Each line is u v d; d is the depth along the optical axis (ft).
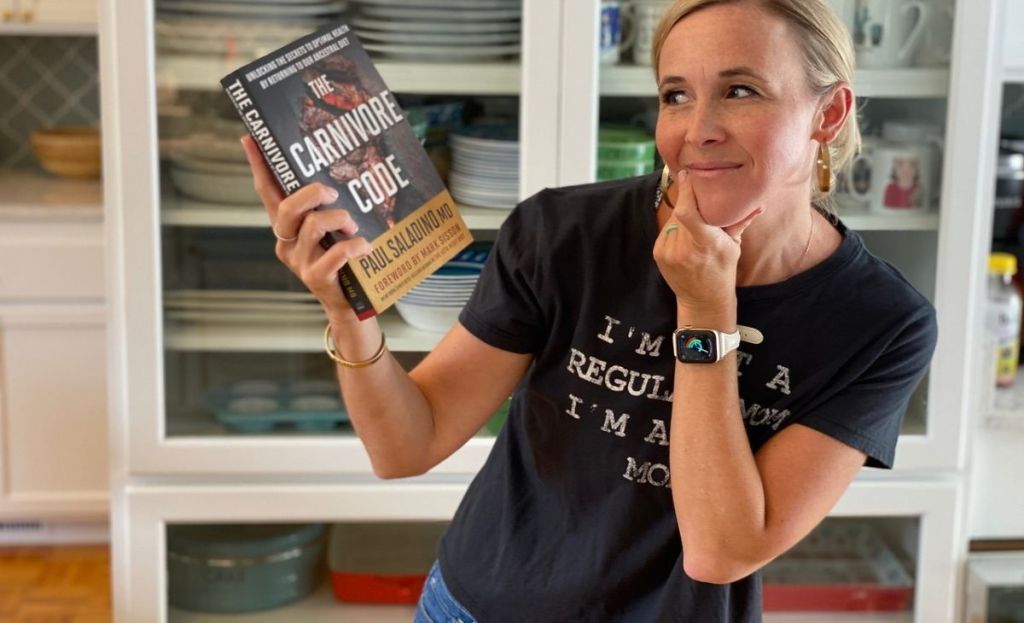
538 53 7.09
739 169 3.58
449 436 4.39
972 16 7.11
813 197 4.21
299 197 3.72
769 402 4.08
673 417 3.89
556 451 4.32
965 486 7.64
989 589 7.61
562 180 7.24
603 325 4.12
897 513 7.64
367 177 3.93
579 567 4.31
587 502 4.29
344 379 4.17
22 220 9.12
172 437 7.46
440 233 4.07
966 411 7.53
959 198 7.29
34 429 9.49
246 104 3.80
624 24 7.22
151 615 7.57
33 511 9.61
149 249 7.20
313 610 7.97
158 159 7.18
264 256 7.43
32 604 9.07
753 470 3.85
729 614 4.30
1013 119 9.62
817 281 4.00
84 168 10.23
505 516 4.46
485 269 4.42
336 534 7.89
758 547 3.87
